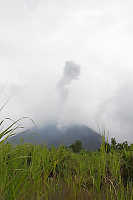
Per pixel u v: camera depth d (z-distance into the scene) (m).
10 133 2.13
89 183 3.11
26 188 2.17
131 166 3.16
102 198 2.56
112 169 2.95
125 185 3.10
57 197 2.41
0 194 1.92
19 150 2.45
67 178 3.05
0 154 2.10
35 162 2.48
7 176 2.12
